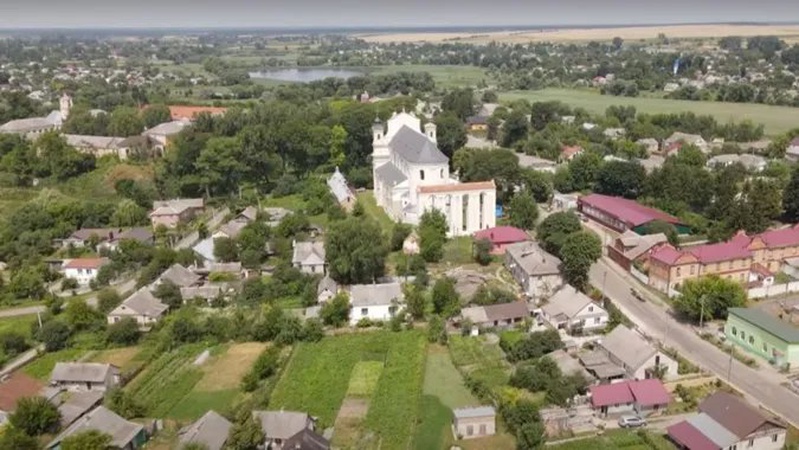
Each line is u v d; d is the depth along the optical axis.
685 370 93.50
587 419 83.62
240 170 189.88
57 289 131.38
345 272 124.38
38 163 198.12
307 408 88.50
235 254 138.25
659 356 91.88
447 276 127.25
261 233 146.38
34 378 96.31
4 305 124.00
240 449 76.00
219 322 109.06
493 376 94.19
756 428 75.88
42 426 81.06
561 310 108.88
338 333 109.62
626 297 120.25
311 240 145.12
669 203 160.62
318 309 114.56
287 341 106.19
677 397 88.19
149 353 103.62
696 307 108.44
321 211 173.12
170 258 133.50
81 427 79.38
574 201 172.25
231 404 89.19
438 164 156.00
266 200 185.88
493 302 113.94
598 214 161.75
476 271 133.62
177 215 163.62
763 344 97.38
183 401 90.62
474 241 141.88
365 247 124.81
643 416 83.94
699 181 159.38
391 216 165.38
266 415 80.94
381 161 188.25
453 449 79.25
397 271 131.12
